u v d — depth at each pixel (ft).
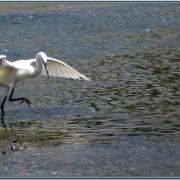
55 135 49.08
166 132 49.29
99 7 131.54
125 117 54.24
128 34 103.50
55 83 68.95
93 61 82.07
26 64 58.23
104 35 102.73
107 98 61.67
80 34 103.71
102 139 47.60
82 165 41.73
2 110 57.41
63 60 83.20
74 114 55.88
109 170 40.73
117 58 84.12
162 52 88.22
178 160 42.55
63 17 118.93
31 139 48.03
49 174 40.06
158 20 116.37
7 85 57.98
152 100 60.44
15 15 120.16
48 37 100.83
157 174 39.96
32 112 57.06
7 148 45.78
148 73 73.51
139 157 43.19
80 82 69.10
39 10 126.62
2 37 100.73
